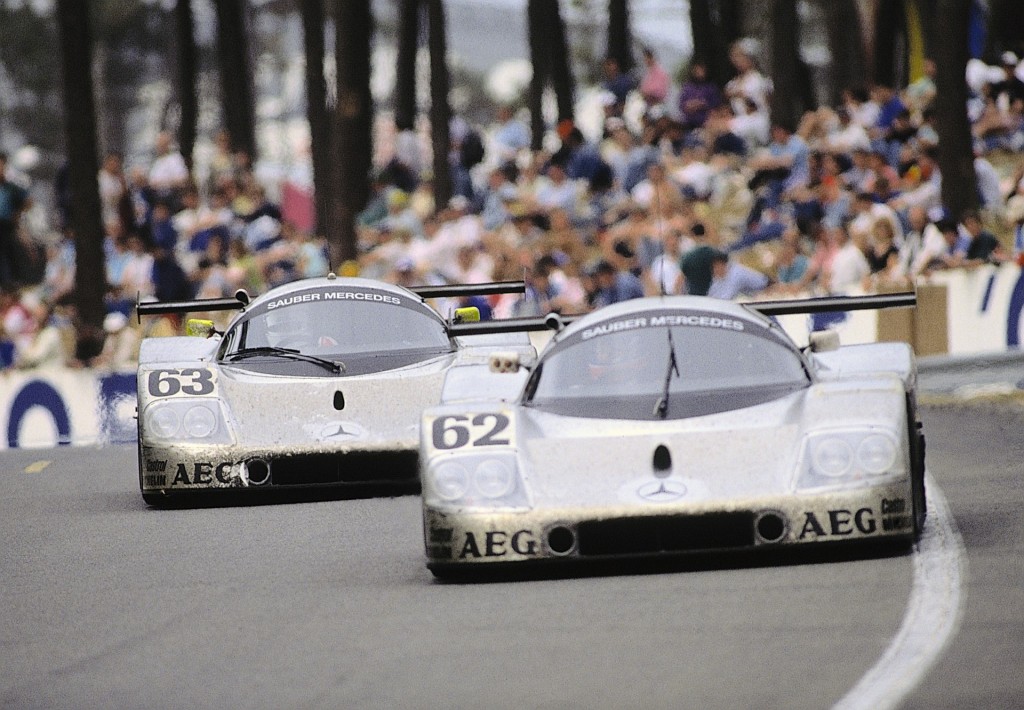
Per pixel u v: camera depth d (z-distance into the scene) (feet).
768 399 98.89
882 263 245.04
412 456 137.80
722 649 75.41
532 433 97.40
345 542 116.16
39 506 150.61
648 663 73.56
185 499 144.05
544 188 336.49
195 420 139.74
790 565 93.81
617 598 88.17
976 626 77.20
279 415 139.44
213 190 404.98
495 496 94.48
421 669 75.05
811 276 255.70
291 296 151.74
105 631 88.94
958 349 234.17
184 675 77.10
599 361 104.32
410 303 152.25
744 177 338.13
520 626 82.89
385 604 90.99
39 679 78.48
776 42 411.13
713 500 92.07
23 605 98.78
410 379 140.56
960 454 146.51
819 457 93.04
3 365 311.68
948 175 274.77
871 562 93.15
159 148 398.83
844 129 317.63
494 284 160.97
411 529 120.47
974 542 98.63
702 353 103.81
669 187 270.67
